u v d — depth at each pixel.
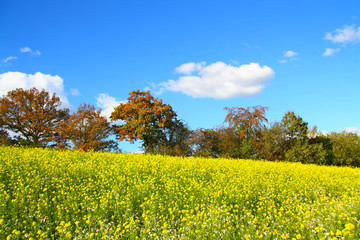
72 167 12.66
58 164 13.02
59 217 7.23
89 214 7.34
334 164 34.19
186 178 12.95
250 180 12.84
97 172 12.52
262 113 38.28
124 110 38.97
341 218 6.72
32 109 39.94
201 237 6.07
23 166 11.66
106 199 8.55
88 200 8.55
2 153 14.34
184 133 38.06
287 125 36.78
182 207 8.81
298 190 11.66
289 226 6.76
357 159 33.31
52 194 9.06
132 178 12.13
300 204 9.51
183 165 16.34
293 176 15.14
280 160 35.06
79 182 10.88
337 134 36.66
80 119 36.44
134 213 8.01
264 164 21.09
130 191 9.66
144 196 9.51
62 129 36.50
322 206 8.79
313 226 6.36
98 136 36.97
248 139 37.62
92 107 37.28
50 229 6.58
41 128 39.84
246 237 5.83
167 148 33.50
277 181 12.88
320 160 33.28
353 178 16.34
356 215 6.93
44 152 16.75
